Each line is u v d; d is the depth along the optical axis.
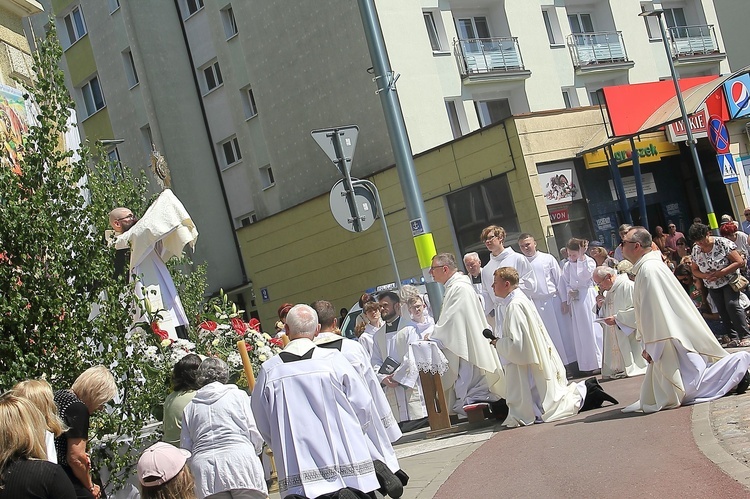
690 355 9.63
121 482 7.95
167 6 34.84
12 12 12.02
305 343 7.09
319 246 30.14
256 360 10.25
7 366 7.24
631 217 26.00
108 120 35.75
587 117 26.14
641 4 35.72
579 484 7.04
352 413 6.95
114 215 9.84
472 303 11.73
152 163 10.42
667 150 28.00
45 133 7.73
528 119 24.72
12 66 11.55
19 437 4.91
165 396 8.38
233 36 33.06
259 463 7.14
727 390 9.58
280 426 6.82
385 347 12.87
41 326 7.42
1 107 10.57
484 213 25.56
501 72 29.97
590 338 15.63
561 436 9.34
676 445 7.67
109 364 7.70
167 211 9.70
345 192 12.93
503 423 10.98
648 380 9.82
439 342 11.74
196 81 34.81
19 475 4.81
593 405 11.05
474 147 25.52
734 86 27.00
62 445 6.22
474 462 8.96
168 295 10.04
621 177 26.86
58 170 7.75
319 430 6.80
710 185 28.97
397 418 12.62
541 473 7.74
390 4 28.33
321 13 30.03
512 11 31.02
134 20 34.03
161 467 5.65
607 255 15.78
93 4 35.31
